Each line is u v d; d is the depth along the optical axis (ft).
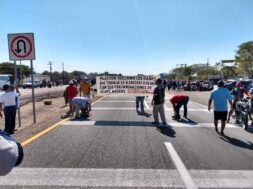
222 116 35.35
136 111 59.16
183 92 159.43
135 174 20.02
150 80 56.03
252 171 20.92
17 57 39.99
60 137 32.37
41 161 22.81
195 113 57.77
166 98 103.45
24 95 118.83
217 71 482.28
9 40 39.70
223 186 17.98
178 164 22.39
